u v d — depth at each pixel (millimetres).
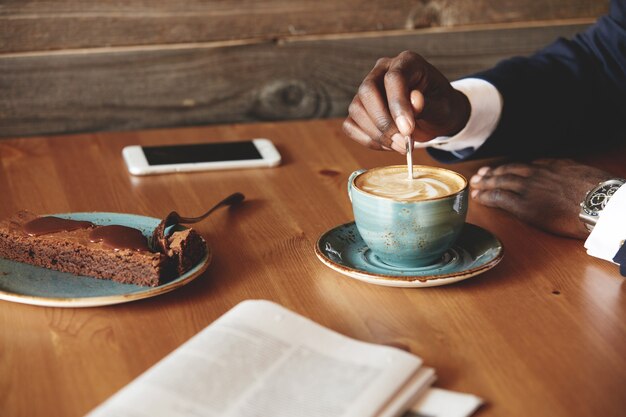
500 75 1308
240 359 678
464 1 1744
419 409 646
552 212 1026
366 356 689
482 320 808
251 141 1397
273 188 1197
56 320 805
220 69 1675
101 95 1630
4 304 836
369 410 620
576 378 708
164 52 1632
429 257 892
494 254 892
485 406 667
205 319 812
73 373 716
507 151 1306
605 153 1347
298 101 1743
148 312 824
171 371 659
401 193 882
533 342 767
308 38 1699
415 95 980
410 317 814
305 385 649
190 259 885
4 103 1582
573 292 871
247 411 617
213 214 1092
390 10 1717
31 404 670
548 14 1793
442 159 1319
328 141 1438
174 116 1688
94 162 1318
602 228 946
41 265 896
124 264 854
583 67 1385
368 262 915
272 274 910
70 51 1583
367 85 1033
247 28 1661
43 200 1149
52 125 1624
